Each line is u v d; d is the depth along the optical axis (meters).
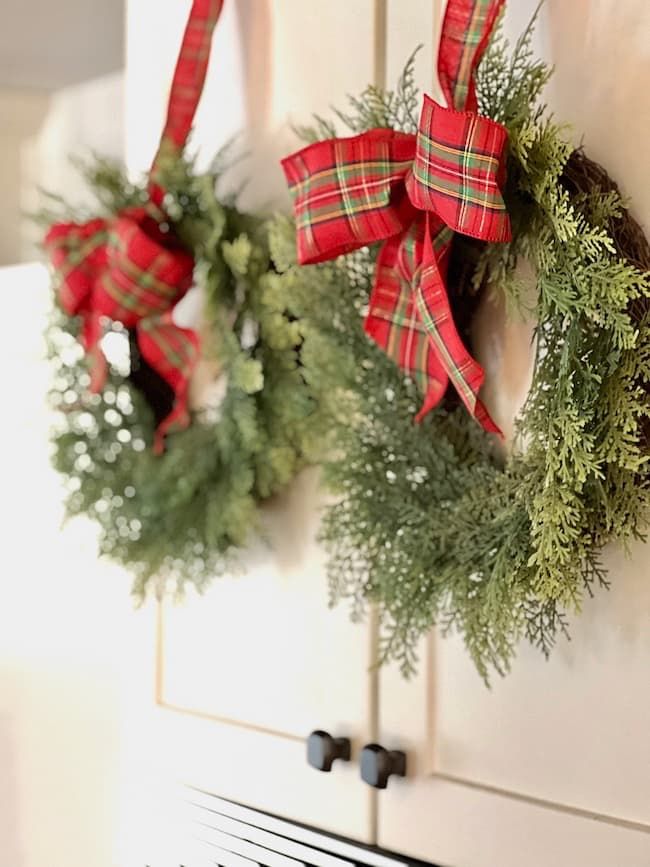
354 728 0.95
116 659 1.54
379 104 0.88
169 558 1.10
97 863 1.54
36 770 1.61
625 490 0.74
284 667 1.03
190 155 1.14
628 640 0.76
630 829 0.75
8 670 1.65
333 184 0.84
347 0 0.97
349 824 0.95
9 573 1.65
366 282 0.93
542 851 0.80
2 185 1.70
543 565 0.73
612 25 0.76
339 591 0.97
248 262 1.02
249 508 1.03
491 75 0.81
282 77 1.04
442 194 0.76
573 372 0.73
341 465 0.93
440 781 0.88
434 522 0.86
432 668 0.89
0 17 1.41
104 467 1.15
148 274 1.04
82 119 1.64
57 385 1.17
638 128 0.74
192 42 1.06
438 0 0.89
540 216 0.77
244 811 1.04
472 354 0.87
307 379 0.96
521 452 0.81
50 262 1.15
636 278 0.69
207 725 1.10
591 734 0.78
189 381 1.15
